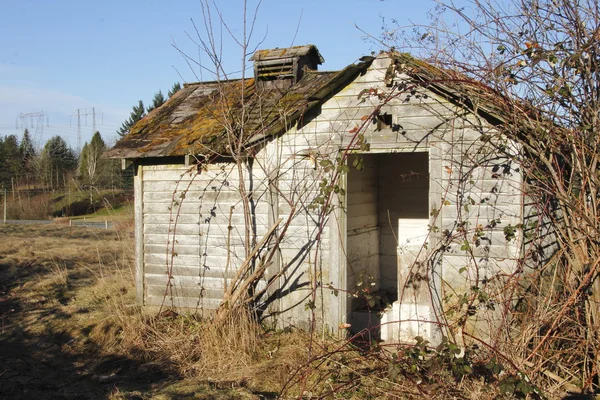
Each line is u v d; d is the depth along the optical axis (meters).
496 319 6.54
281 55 10.02
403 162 10.39
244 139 8.17
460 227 6.87
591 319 5.89
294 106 8.41
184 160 8.91
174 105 10.55
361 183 9.73
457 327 6.58
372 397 5.88
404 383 5.92
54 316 9.43
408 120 7.33
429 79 6.64
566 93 5.87
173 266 9.04
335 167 7.75
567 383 5.83
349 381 6.06
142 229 9.23
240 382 6.51
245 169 8.52
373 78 7.57
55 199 38.78
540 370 5.70
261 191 8.41
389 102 7.42
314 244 7.99
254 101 9.50
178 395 6.15
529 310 6.05
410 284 8.32
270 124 8.06
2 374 6.92
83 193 37.97
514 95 6.22
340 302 7.82
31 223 30.83
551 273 6.41
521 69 6.16
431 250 7.10
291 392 6.18
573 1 5.80
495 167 6.79
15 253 16.08
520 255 6.60
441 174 7.12
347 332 7.86
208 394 6.14
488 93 6.30
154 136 9.30
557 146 6.03
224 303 7.77
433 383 5.79
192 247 8.92
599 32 5.73
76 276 12.73
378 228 10.53
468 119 6.96
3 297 10.74
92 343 8.20
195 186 8.88
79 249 17.06
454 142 7.02
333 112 7.84
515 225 6.64
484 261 6.84
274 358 7.11
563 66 5.86
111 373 7.13
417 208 10.30
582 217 5.64
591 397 5.55
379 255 10.57
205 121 9.34
